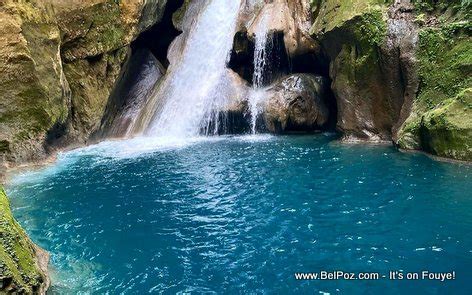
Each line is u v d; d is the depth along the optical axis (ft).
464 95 43.09
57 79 50.93
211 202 37.47
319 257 27.71
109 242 30.96
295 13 65.31
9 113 47.24
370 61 52.95
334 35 56.08
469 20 46.26
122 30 60.13
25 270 21.75
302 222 32.73
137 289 25.02
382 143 53.21
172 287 25.17
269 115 61.98
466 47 45.78
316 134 62.13
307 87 62.90
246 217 34.22
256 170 45.27
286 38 64.69
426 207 33.50
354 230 30.91
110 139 62.90
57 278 26.14
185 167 47.34
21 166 47.83
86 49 56.59
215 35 72.13
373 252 27.81
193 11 78.02
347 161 46.39
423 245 28.19
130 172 46.09
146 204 37.63
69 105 54.90
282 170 44.86
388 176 40.60
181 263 27.86
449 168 41.14
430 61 48.21
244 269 26.81
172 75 71.10
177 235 31.76
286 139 59.47
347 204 35.32
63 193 40.40
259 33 65.51
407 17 50.98
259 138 60.64
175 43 77.10
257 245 29.71
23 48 46.50
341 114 57.21
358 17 52.95
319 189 38.96
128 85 68.95
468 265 25.73
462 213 32.07
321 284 24.84
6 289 19.71
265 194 38.63
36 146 49.42
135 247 30.12
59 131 53.93
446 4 49.21
